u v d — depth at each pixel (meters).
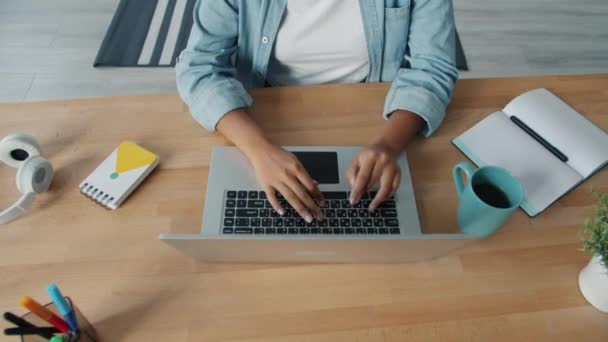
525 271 0.70
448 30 0.95
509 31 2.24
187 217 0.75
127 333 0.63
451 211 0.76
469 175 0.67
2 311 0.64
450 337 0.63
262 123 0.88
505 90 0.96
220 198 0.74
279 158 0.77
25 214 0.74
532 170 0.80
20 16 2.22
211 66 0.91
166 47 2.08
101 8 2.27
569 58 2.13
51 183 0.78
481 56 2.12
